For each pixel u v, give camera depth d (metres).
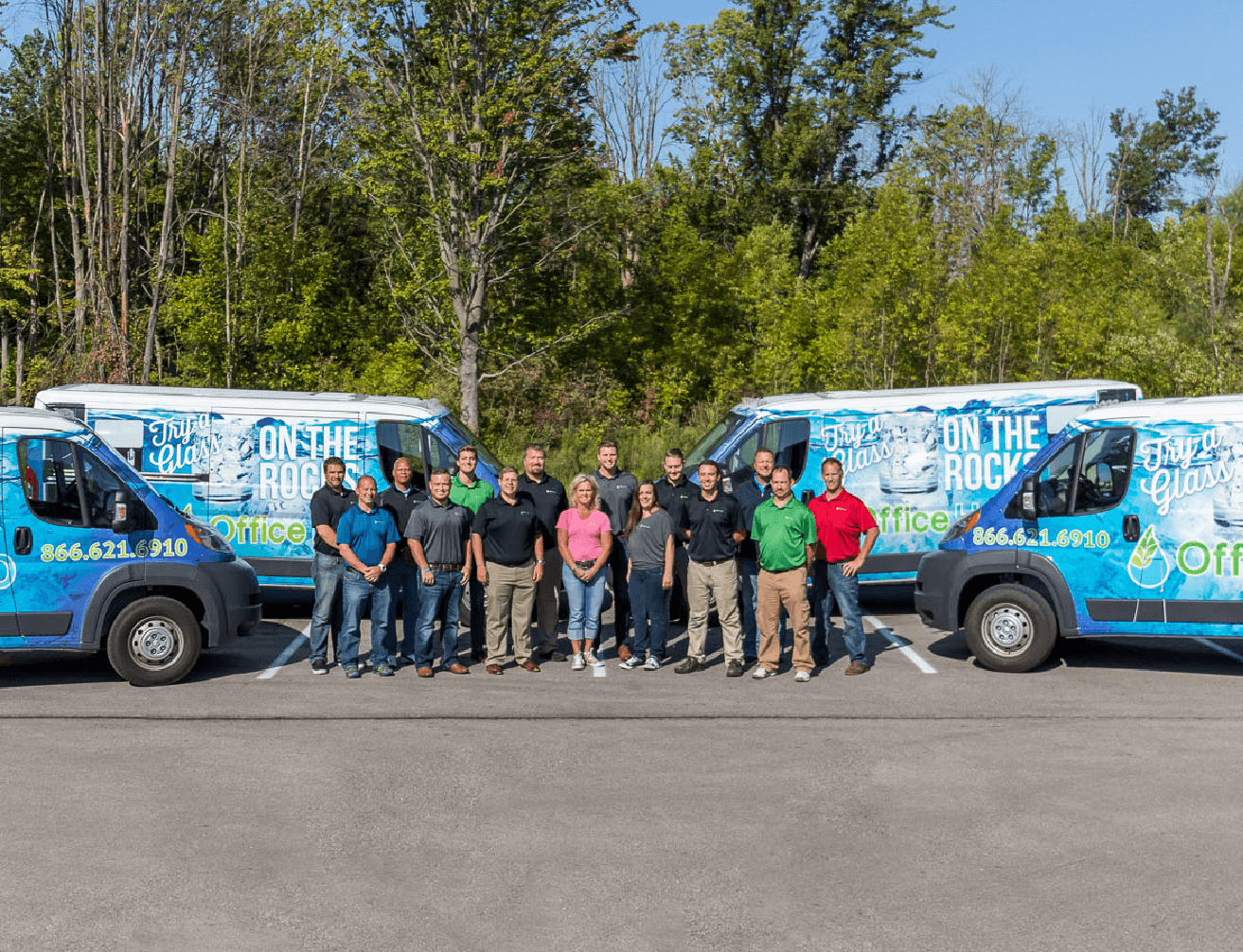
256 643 12.41
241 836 6.45
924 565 11.24
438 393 30.05
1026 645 10.70
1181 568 10.22
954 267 30.50
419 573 11.02
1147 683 10.27
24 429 10.08
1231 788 7.23
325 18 27.92
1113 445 10.51
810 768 7.71
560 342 31.28
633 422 31.53
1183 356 27.52
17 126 38.56
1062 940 5.09
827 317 31.73
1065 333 28.95
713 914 5.38
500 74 28.27
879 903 5.51
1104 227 63.31
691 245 34.22
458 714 9.25
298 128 37.84
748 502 11.50
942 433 13.80
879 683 10.35
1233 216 29.95
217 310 30.52
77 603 10.10
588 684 10.37
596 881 5.78
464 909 5.43
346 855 6.14
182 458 13.45
